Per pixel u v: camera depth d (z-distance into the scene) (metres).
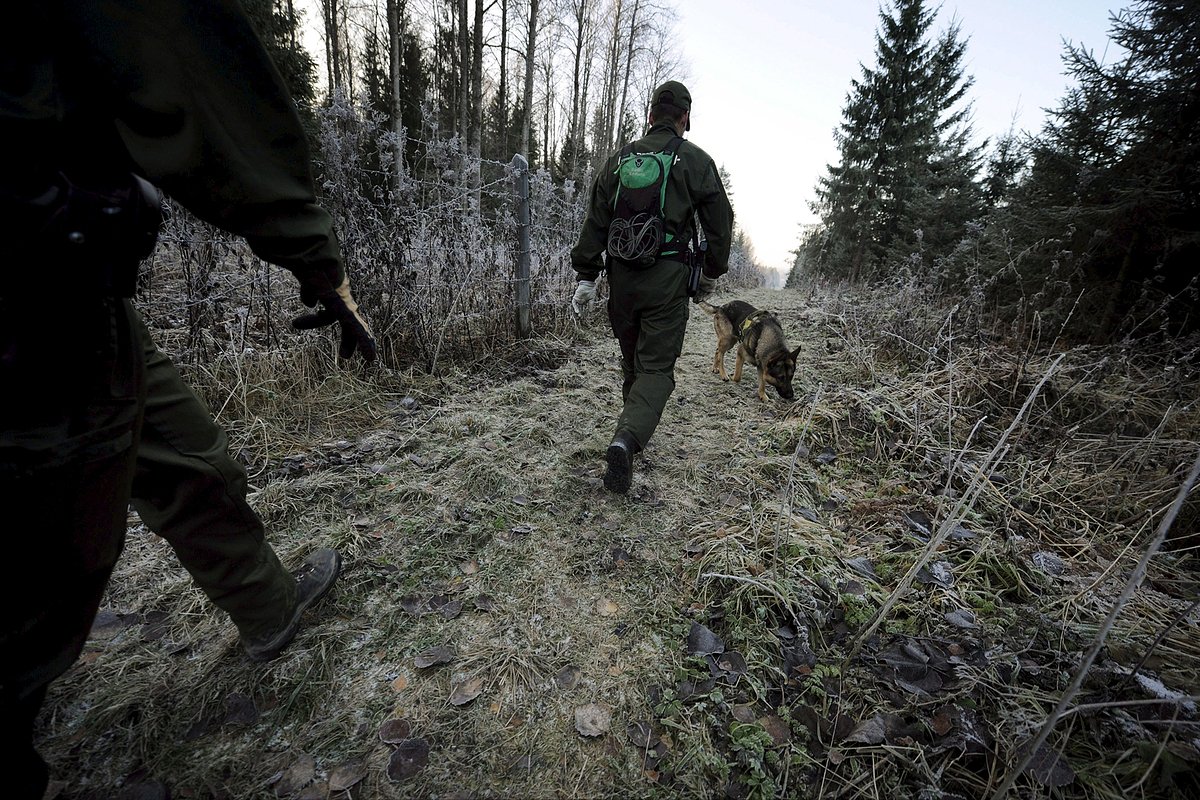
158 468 1.02
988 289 4.77
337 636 1.45
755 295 11.05
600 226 2.31
